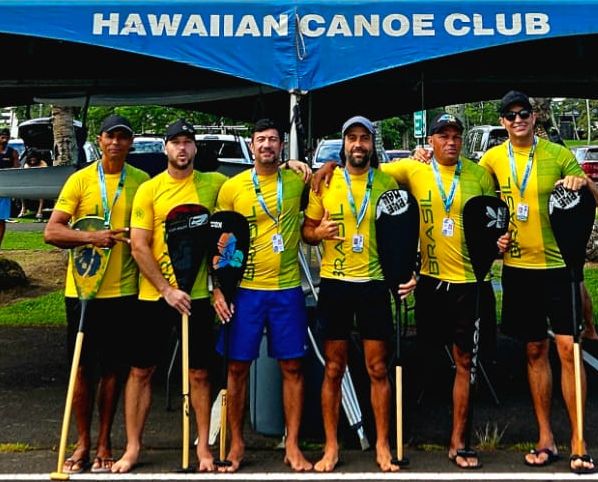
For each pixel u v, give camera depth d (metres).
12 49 7.45
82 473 4.46
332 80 5.21
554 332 4.62
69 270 4.66
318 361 5.02
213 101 9.07
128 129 4.50
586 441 5.04
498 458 4.70
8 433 5.25
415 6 5.22
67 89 8.57
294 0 5.21
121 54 7.49
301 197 4.60
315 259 7.87
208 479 4.35
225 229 4.42
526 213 4.57
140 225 4.42
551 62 7.71
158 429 5.36
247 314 4.48
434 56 5.23
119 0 5.21
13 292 10.56
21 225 18.00
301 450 4.89
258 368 5.11
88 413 4.60
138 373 4.54
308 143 7.08
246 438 5.14
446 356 7.05
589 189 4.54
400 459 4.50
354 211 4.45
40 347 7.70
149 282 4.48
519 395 6.12
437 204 4.57
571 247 4.52
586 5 5.23
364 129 4.45
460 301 4.55
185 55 5.19
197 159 6.48
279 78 5.21
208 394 4.57
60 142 13.80
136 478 4.37
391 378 5.63
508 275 4.69
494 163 4.73
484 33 5.23
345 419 4.98
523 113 4.54
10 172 7.15
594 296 9.62
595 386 6.27
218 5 5.20
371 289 4.47
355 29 5.21
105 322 4.58
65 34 5.18
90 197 4.53
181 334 4.61
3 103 9.23
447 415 5.60
